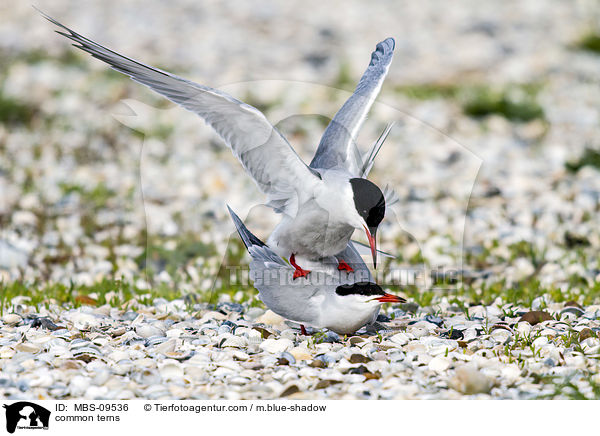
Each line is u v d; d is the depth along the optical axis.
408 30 30.66
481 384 6.86
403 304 9.72
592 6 33.91
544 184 16.50
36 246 13.42
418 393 6.84
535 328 8.55
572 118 21.33
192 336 8.28
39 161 17.98
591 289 10.75
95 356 7.56
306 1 35.03
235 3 34.25
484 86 23.50
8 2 32.41
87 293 10.84
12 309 9.45
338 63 25.50
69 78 23.27
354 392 6.85
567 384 6.95
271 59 25.91
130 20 30.77
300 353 7.71
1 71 23.72
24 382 6.91
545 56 27.00
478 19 32.12
